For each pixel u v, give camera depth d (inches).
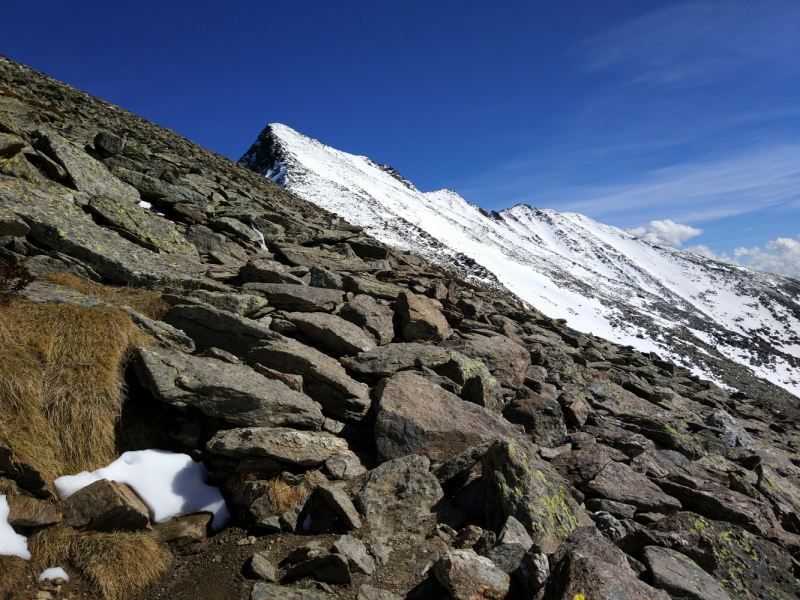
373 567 230.8
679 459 438.6
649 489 345.1
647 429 467.2
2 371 253.1
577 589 183.0
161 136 1561.3
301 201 1694.1
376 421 318.3
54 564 216.7
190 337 372.5
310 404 323.9
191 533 251.1
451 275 1170.6
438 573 209.9
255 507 263.7
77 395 270.5
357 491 274.2
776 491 419.2
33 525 218.4
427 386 359.9
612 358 866.8
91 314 306.2
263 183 1699.1
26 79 1280.8
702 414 666.2
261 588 208.5
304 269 581.0
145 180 656.4
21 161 486.3
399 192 7327.8
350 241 847.7
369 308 493.7
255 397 297.1
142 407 304.2
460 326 622.5
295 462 280.5
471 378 390.0
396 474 282.0
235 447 275.9
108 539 229.8
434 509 274.8
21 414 249.3
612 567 196.2
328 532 257.6
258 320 435.2
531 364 574.6
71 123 864.3
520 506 262.8
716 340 6850.4
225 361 340.5
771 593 269.3
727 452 509.4
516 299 3284.9
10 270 304.0
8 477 227.1
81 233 432.8
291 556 235.3
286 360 358.0
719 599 228.1
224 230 670.5
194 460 294.7
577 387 553.0
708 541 269.9
